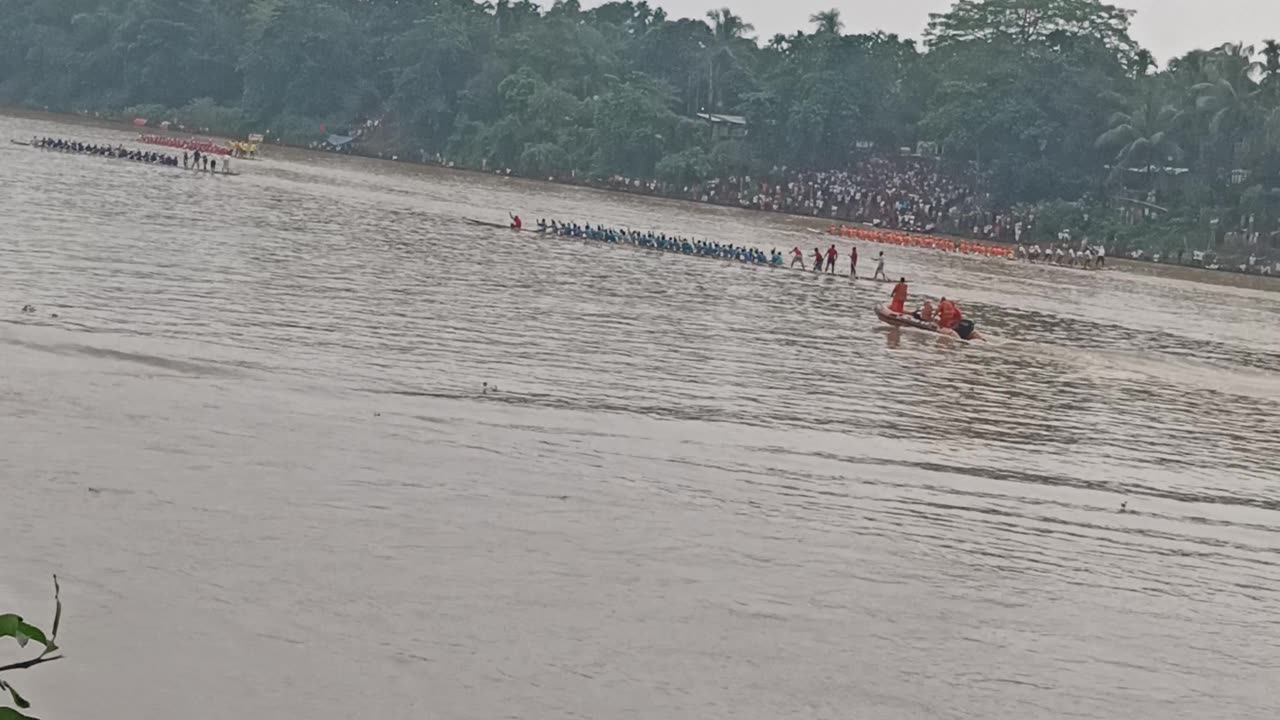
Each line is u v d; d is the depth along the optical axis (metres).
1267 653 24.95
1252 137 156.88
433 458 31.67
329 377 39.50
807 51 195.38
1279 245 147.00
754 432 39.03
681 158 180.75
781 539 28.48
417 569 24.36
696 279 81.62
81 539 23.80
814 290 82.81
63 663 19.33
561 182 186.62
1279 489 39.59
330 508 27.11
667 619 23.39
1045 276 117.25
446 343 48.12
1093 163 166.75
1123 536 31.97
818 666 22.12
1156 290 115.12
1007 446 41.56
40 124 187.75
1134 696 22.34
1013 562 28.75
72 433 30.06
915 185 171.50
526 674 20.69
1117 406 52.06
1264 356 75.75
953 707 21.17
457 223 102.81
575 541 26.84
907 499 33.06
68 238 63.75
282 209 96.25
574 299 65.31
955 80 179.38
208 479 28.02
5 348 37.72
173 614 21.30
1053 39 178.75
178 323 45.25
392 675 20.19
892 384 50.84
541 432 35.66
